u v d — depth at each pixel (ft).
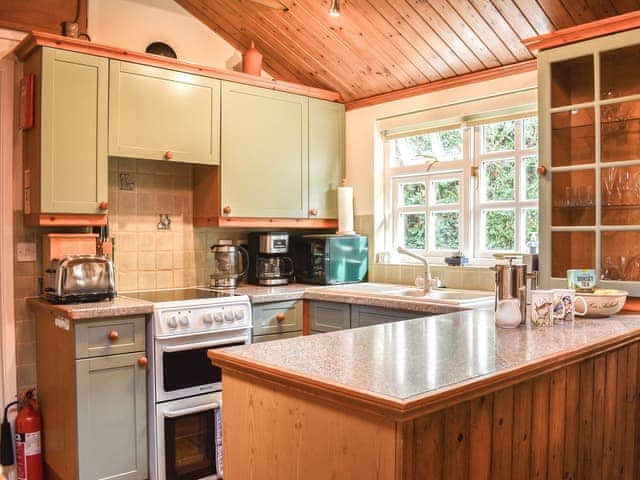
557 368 5.18
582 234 8.58
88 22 10.78
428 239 12.56
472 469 4.44
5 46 9.95
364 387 4.06
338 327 10.94
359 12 10.50
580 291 7.70
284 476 4.77
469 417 4.40
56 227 10.52
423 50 10.93
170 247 11.99
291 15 11.21
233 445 5.34
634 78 8.07
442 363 4.80
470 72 11.08
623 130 8.21
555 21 9.04
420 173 12.59
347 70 12.45
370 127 13.23
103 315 8.70
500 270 6.70
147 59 10.40
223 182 11.49
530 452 5.10
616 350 6.50
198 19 12.22
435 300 9.33
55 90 9.40
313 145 13.09
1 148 9.97
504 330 6.46
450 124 11.91
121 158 11.29
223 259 12.12
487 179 11.53
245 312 10.48
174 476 9.43
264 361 4.95
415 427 3.92
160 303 9.36
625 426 6.73
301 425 4.59
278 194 12.41
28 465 9.78
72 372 8.59
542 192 8.73
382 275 12.94
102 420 8.79
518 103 10.46
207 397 9.96
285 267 12.78
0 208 9.98
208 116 11.26
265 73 13.56
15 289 10.12
